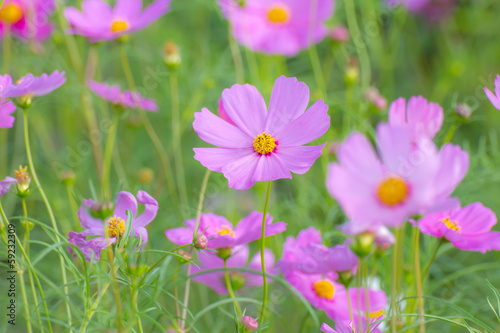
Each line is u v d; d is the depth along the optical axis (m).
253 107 1.13
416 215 1.02
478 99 1.93
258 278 1.24
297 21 1.72
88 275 1.10
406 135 0.97
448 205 0.96
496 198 1.52
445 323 1.31
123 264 1.10
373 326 1.13
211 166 1.12
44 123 1.80
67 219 1.51
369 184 0.97
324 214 1.50
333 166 0.95
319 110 1.12
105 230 1.04
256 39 1.70
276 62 1.75
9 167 1.71
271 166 1.11
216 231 1.16
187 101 1.74
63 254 1.10
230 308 1.38
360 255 0.99
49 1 1.52
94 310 1.08
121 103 1.38
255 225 1.14
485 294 1.42
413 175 0.97
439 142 1.50
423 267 1.30
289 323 1.40
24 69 1.67
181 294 1.38
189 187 1.73
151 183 1.69
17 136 1.63
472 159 1.42
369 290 1.18
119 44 1.43
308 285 1.18
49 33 1.60
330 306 1.18
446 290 1.33
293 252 1.18
